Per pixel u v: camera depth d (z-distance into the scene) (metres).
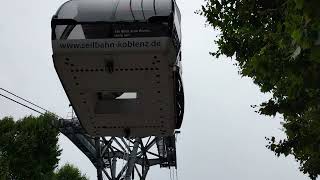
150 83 5.91
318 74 4.31
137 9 5.92
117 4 5.95
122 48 5.59
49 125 33.69
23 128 32.97
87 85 5.98
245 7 7.76
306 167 8.08
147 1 6.02
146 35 5.71
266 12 7.05
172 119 6.58
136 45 5.59
